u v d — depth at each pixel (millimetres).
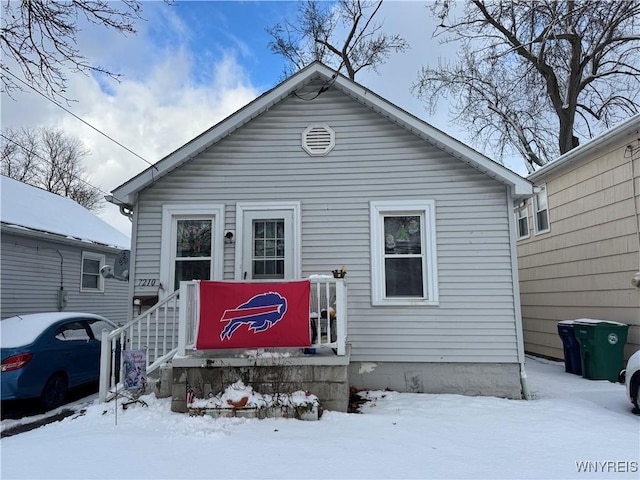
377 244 7172
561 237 10422
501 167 6836
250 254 7273
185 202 7414
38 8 6027
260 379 5473
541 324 11359
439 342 6891
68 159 30750
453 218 7137
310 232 7273
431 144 7281
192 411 5168
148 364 6762
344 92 7484
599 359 8055
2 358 6172
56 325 7109
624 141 8266
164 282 7203
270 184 7410
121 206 7340
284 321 5562
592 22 14180
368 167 7352
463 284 6980
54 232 12547
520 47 15719
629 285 8133
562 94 16469
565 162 9867
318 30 18953
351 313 7031
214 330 5547
